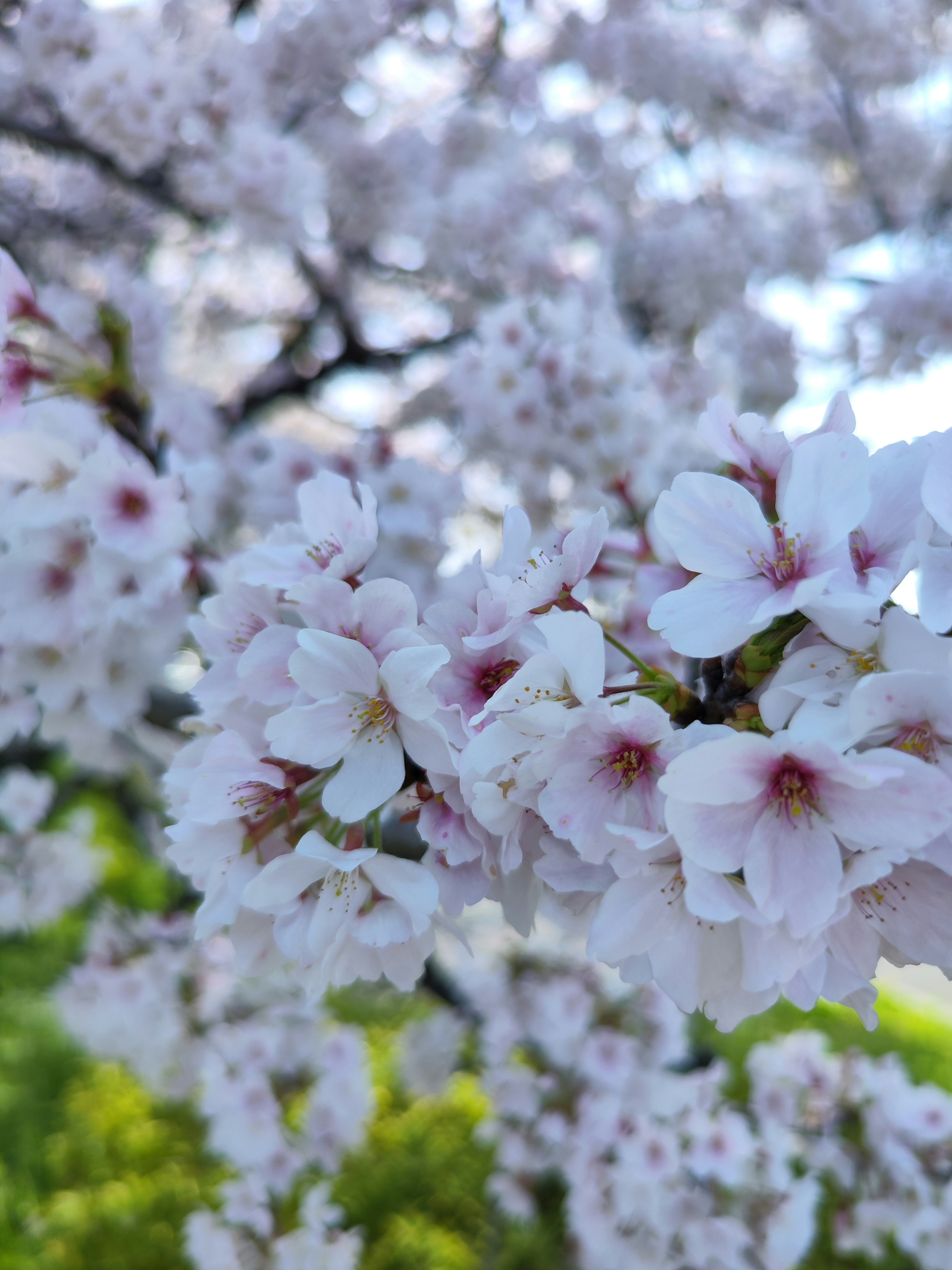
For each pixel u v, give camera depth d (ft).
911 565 3.26
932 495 3.24
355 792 3.83
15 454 6.46
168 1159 19.39
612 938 3.48
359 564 4.27
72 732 8.57
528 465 13.60
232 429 24.70
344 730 3.87
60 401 6.96
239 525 14.26
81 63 14.42
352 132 21.79
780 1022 27.50
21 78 17.76
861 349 23.20
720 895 3.22
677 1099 12.78
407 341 25.59
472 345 14.12
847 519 3.43
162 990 14.12
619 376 11.93
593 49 23.91
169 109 13.50
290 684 4.23
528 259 17.58
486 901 4.39
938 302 21.75
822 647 3.45
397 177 21.81
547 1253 15.62
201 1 18.95
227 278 25.62
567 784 3.59
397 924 3.92
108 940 14.84
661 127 25.11
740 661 3.72
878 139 26.43
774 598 3.48
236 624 4.72
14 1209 17.84
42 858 16.88
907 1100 12.69
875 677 3.08
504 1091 14.11
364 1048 14.49
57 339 7.48
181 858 4.12
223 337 28.02
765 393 23.30
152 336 13.26
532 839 4.04
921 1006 32.17
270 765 4.10
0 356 6.89
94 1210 17.79
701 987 3.56
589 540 3.93
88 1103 21.20
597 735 3.56
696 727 3.49
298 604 4.29
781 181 27.20
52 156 19.40
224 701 4.53
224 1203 17.62
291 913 3.97
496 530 17.49
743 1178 11.85
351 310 25.85
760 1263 11.68
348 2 19.61
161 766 11.80
